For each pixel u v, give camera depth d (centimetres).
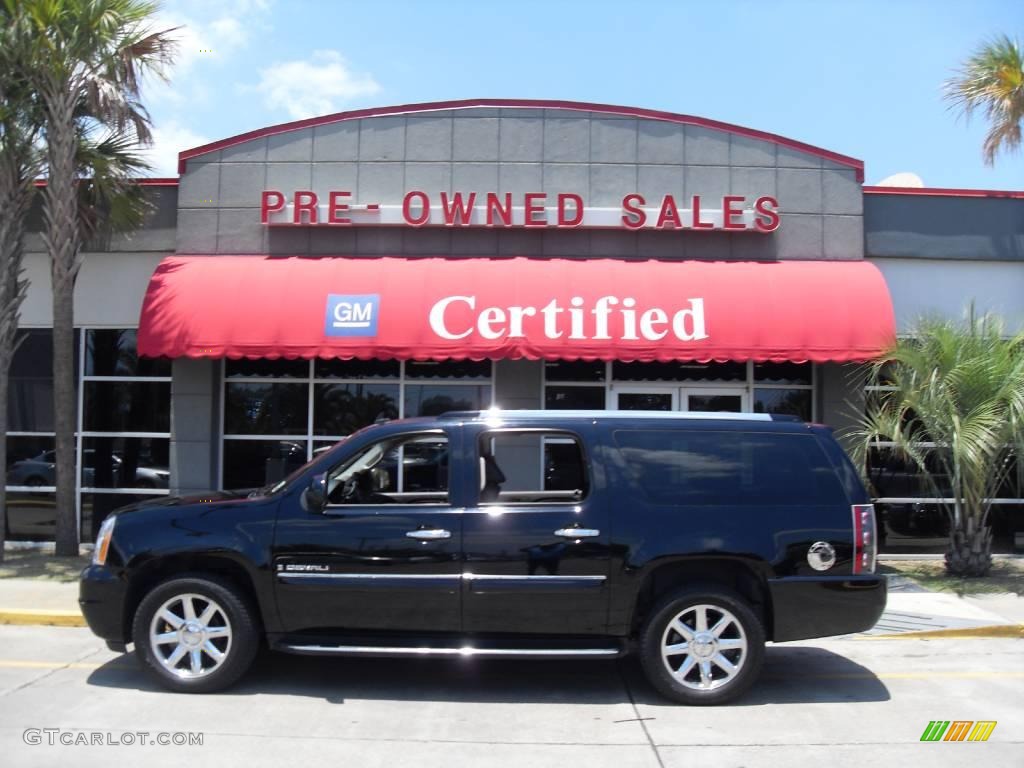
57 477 1180
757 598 654
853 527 643
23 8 1095
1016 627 870
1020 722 616
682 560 637
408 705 639
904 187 1281
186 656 664
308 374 1266
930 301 1289
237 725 591
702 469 653
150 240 1284
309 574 642
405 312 1128
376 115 1264
